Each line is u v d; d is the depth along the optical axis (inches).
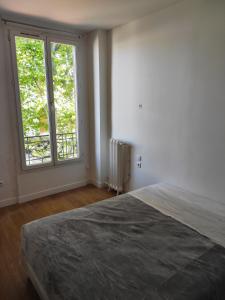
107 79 135.0
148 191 95.6
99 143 141.1
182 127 96.3
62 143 138.6
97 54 129.3
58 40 124.3
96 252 56.7
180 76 93.6
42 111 127.0
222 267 51.6
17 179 123.6
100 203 84.4
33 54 118.4
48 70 123.6
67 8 96.7
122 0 87.9
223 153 83.1
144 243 60.4
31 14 103.5
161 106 104.0
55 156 135.3
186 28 88.3
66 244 59.9
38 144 129.0
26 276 73.4
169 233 65.2
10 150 119.4
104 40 129.2
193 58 87.7
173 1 89.0
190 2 85.3
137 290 44.9
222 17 76.8
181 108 95.3
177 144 99.7
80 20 111.7
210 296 46.0
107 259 54.1
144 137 116.0
